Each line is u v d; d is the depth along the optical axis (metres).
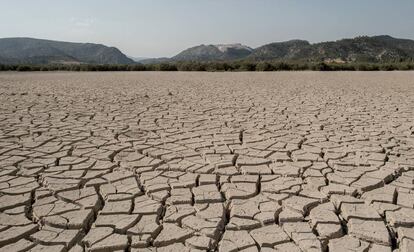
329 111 6.34
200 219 2.19
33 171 3.06
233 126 5.03
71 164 3.25
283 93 9.41
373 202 2.42
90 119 5.55
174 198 2.49
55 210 2.30
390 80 14.76
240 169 3.15
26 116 5.75
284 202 2.43
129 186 2.73
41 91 9.88
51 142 4.05
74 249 1.88
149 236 2.00
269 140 4.17
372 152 3.63
